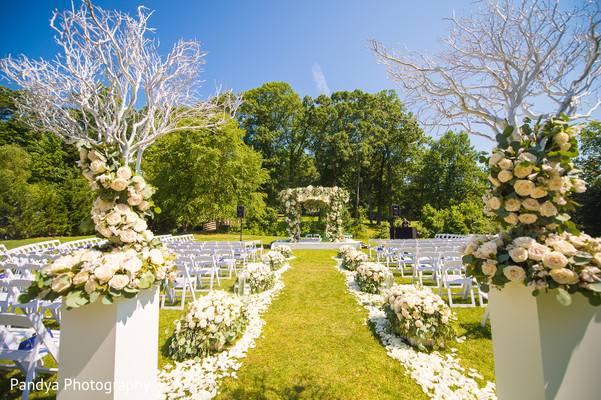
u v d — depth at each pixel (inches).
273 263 311.7
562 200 71.0
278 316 177.5
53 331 122.6
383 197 1435.8
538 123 78.0
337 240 553.3
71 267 73.4
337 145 1098.7
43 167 940.0
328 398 98.9
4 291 198.5
